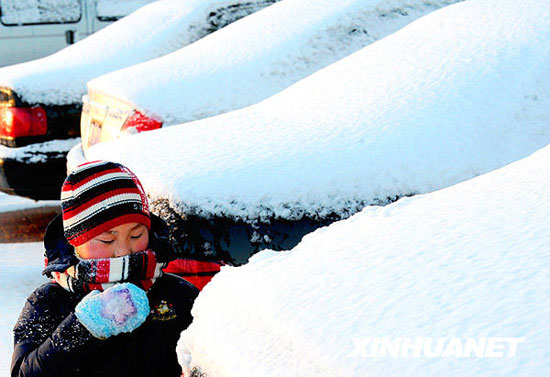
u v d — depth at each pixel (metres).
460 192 1.72
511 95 3.02
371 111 3.05
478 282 1.23
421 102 3.04
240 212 2.67
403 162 2.77
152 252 1.80
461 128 2.89
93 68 6.14
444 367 1.05
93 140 4.97
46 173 5.82
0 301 4.46
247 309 1.38
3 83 5.80
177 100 4.52
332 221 2.67
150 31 6.70
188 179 2.76
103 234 1.76
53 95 5.83
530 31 3.33
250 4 6.80
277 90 4.67
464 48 3.33
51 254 1.85
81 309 1.68
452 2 4.85
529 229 1.39
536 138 2.89
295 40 4.82
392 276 1.32
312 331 1.21
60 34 10.11
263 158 2.83
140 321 1.70
